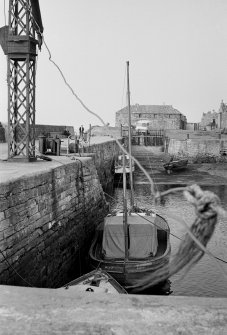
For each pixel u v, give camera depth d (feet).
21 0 54.19
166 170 163.32
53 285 43.19
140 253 46.09
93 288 33.91
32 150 59.72
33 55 56.90
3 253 31.35
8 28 54.24
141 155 233.55
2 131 126.52
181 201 100.37
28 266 36.27
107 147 150.00
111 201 104.73
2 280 30.48
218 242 62.49
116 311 11.06
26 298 11.88
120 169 146.51
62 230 48.24
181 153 207.92
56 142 78.13
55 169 47.62
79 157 70.49
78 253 54.65
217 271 50.75
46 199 43.32
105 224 48.01
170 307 11.19
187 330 10.25
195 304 11.37
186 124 349.82
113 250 46.75
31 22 55.36
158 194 7.78
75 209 55.16
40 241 40.14
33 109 58.80
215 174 157.28
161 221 57.26
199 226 7.35
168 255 45.57
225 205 91.56
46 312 11.07
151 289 44.19
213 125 320.29
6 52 55.26
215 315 10.75
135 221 48.73
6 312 11.10
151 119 313.53
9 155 57.82
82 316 10.85
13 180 34.27
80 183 59.16
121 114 313.73
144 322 10.57
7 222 32.50
